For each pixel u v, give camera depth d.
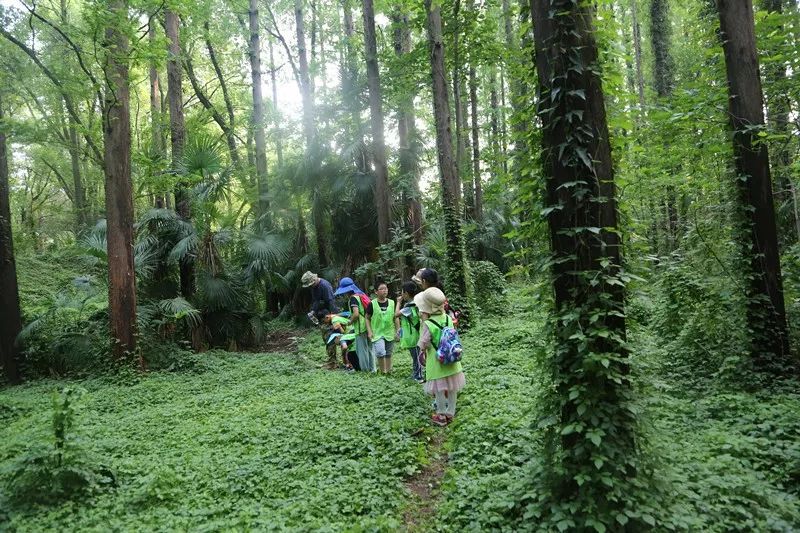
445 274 12.04
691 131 7.69
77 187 27.73
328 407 6.65
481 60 14.31
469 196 20.73
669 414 5.31
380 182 13.77
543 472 3.65
